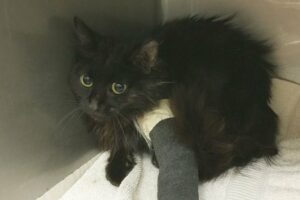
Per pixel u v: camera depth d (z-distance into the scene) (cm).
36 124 110
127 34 134
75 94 115
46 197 119
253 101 123
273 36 142
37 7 99
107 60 107
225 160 116
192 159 109
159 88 114
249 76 124
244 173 118
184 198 101
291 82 148
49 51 107
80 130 126
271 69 138
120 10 130
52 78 110
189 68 120
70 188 121
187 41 124
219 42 125
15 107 101
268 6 137
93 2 117
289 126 134
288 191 112
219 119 116
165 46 122
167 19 154
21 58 99
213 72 120
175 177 105
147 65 109
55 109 115
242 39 130
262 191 113
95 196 118
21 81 101
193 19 134
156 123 113
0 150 102
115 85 106
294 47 143
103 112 107
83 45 111
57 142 119
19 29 96
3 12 91
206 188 116
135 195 117
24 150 109
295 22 137
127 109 112
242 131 120
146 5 145
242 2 139
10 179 108
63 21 108
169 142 110
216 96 119
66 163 124
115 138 125
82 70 108
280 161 121
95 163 129
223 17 142
